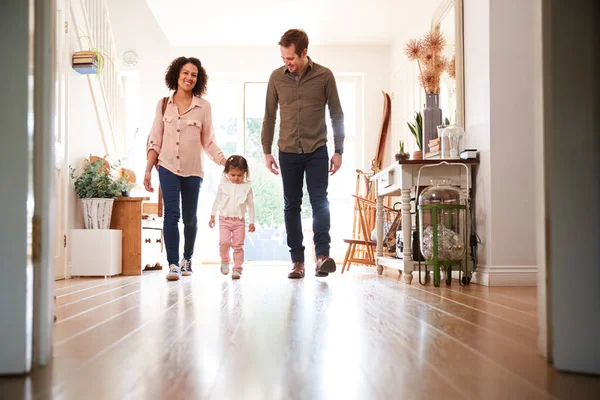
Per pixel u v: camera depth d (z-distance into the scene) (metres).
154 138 4.38
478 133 3.90
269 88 4.24
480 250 3.83
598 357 1.25
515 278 3.64
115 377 1.20
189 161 4.36
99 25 5.54
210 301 2.67
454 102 4.49
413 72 6.46
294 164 4.16
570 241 1.29
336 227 7.75
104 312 2.28
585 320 1.26
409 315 2.18
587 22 1.33
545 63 1.34
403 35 6.96
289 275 4.25
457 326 1.91
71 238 4.58
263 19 6.82
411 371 1.26
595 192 1.30
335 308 2.40
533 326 1.91
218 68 7.76
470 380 1.18
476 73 3.95
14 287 1.24
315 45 7.68
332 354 1.44
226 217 4.37
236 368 1.28
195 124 4.36
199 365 1.31
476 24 3.95
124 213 4.92
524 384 1.15
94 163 4.84
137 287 3.53
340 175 7.80
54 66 1.37
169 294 3.04
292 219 4.25
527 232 3.67
